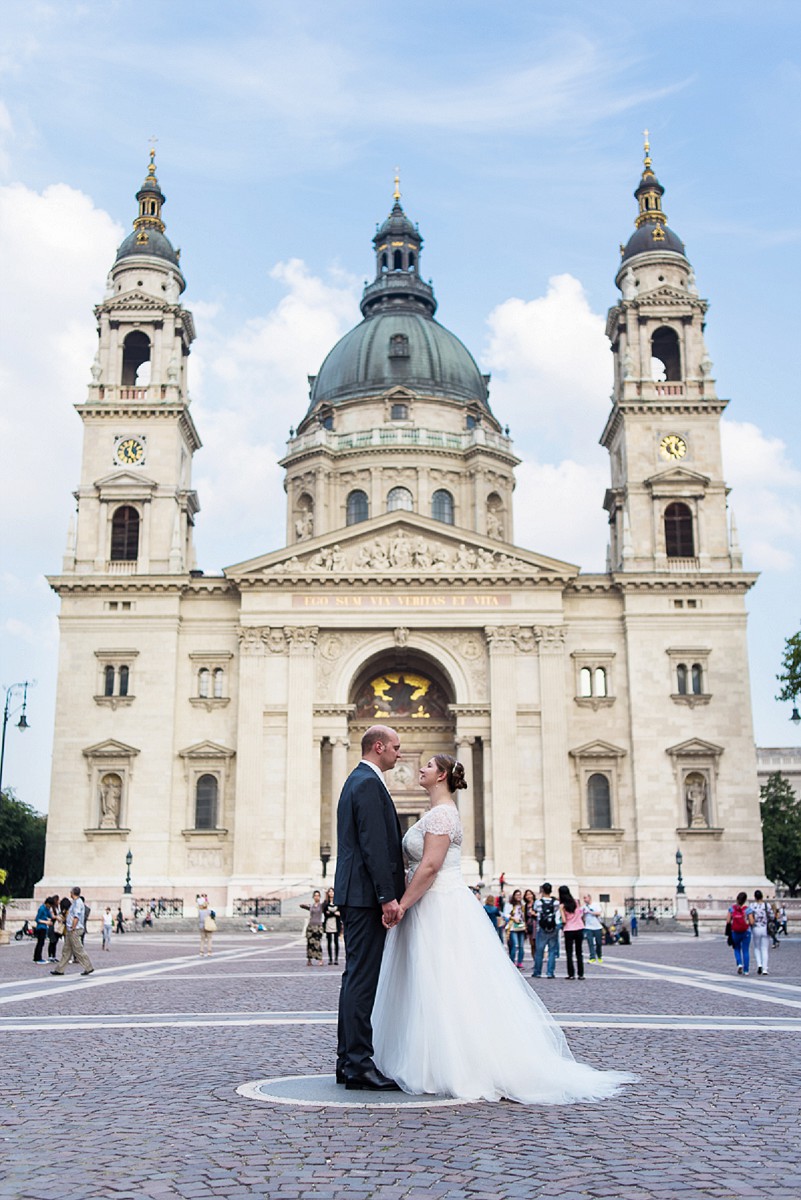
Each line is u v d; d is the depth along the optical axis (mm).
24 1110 11547
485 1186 8570
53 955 45844
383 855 12445
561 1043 13133
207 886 84688
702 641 88688
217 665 88938
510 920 43094
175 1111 11383
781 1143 10031
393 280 124625
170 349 96188
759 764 174125
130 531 92562
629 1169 9078
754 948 37531
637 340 96250
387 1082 12391
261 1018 21141
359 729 93375
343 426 112562
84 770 86562
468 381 117062
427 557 88625
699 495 92500
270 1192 8398
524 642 87812
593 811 86750
